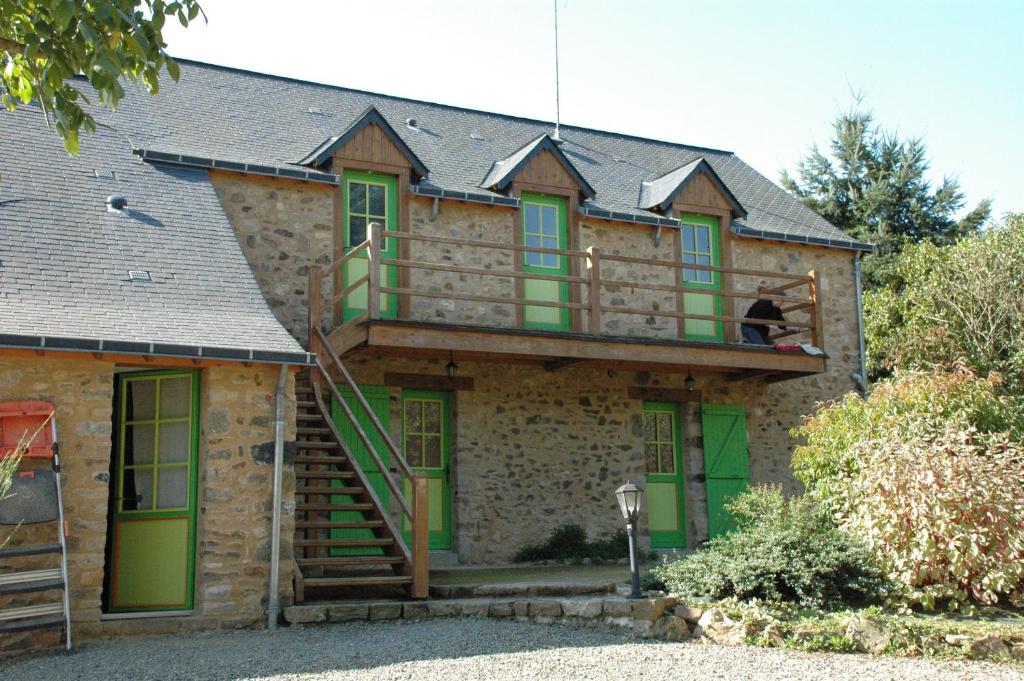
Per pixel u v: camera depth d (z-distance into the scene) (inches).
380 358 474.3
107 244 372.8
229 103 528.1
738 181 653.9
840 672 265.3
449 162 538.9
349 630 317.7
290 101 554.3
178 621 319.9
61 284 340.5
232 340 336.5
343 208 480.1
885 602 333.4
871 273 986.1
